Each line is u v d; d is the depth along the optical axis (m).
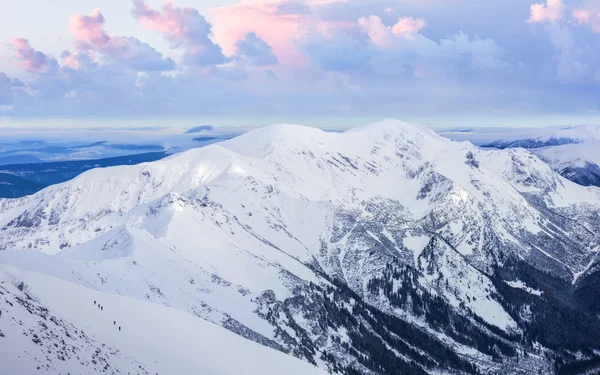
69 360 67.44
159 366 86.25
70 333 77.31
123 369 75.75
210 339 119.00
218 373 97.44
